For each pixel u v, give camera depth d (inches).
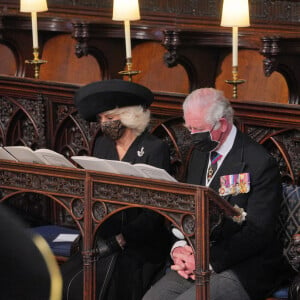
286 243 336.5
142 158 352.2
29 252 110.0
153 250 349.4
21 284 109.6
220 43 499.5
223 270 318.3
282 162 368.8
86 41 514.9
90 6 591.5
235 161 326.0
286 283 335.6
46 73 589.3
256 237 315.3
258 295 321.1
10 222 110.3
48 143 439.8
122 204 311.3
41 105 435.8
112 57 549.0
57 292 110.1
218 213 297.4
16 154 340.2
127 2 427.8
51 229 428.1
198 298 296.2
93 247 323.6
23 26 547.5
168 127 395.5
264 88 518.3
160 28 513.7
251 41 497.4
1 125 456.4
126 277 341.4
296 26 514.6
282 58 456.4
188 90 530.6
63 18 546.9
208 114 320.8
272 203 320.2
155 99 393.7
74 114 427.2
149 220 340.2
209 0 547.8
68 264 354.0
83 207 321.7
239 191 322.0
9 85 445.4
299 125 358.0
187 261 323.6
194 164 342.0
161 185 298.0
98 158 331.6
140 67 560.1
